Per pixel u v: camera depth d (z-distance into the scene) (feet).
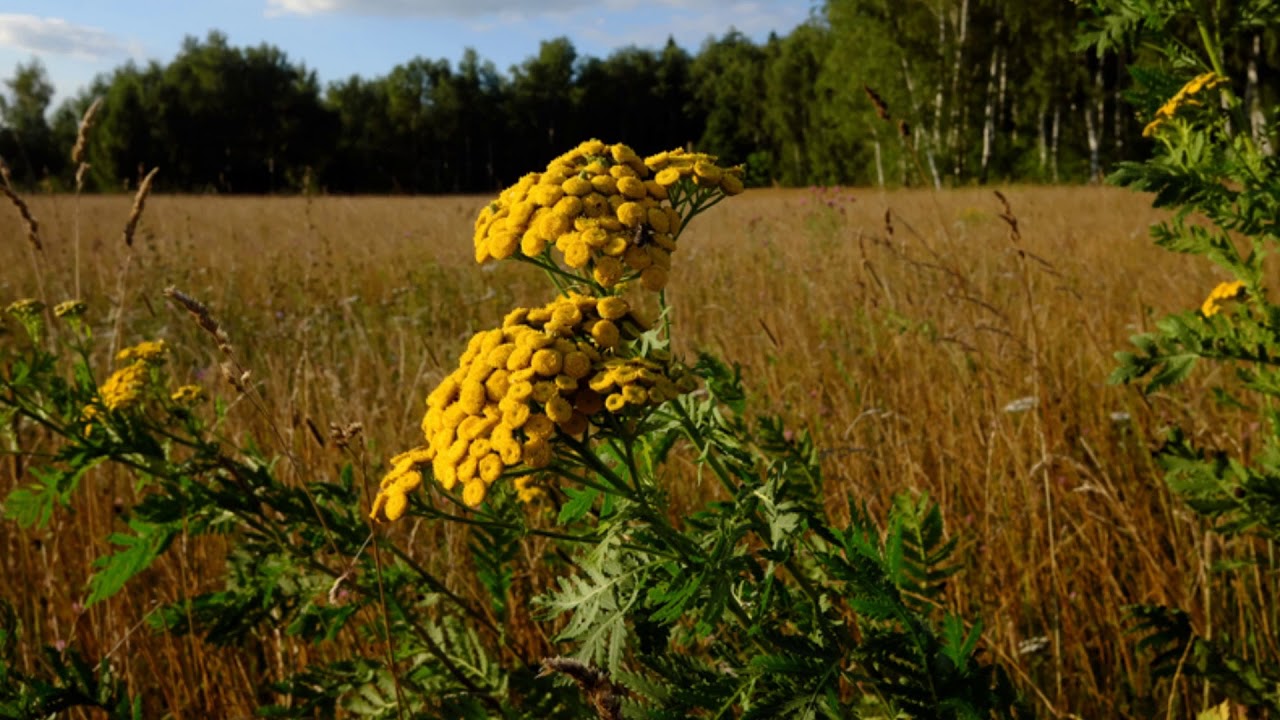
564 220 6.85
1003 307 19.30
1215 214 8.39
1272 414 8.65
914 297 19.31
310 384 15.83
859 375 15.55
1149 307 17.35
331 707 8.09
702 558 5.68
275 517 8.83
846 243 31.78
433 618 9.64
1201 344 8.38
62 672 7.02
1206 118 8.77
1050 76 109.40
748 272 28.50
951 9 111.14
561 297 7.18
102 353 18.45
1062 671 9.40
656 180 7.23
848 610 8.45
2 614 7.87
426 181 278.87
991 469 12.12
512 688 8.22
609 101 318.86
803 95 188.65
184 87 243.60
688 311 23.06
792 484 7.55
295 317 24.02
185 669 9.78
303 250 38.52
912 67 112.37
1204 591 9.57
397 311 25.68
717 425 6.46
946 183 104.58
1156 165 8.71
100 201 87.97
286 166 250.16
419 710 8.10
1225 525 8.39
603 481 6.82
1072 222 37.45
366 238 44.83
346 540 8.41
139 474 9.18
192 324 23.13
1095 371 15.62
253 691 9.52
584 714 7.37
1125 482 12.24
